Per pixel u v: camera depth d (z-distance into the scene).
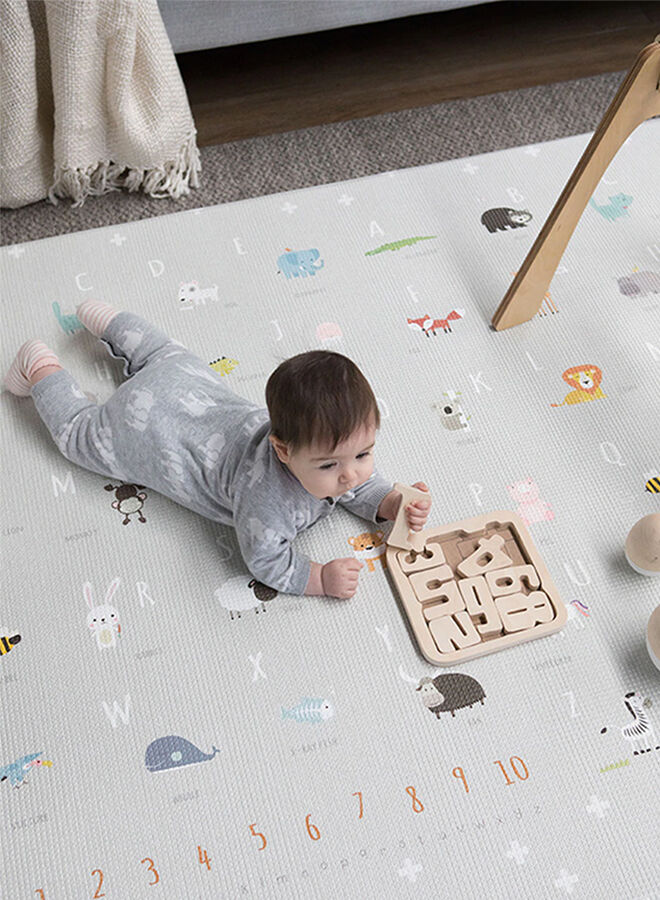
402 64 1.90
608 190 1.57
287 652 1.10
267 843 0.98
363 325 1.41
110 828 0.99
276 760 1.03
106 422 1.21
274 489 1.09
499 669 1.09
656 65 1.12
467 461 1.26
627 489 1.23
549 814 1.00
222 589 1.15
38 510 1.22
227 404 1.21
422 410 1.31
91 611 1.14
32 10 1.44
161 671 1.09
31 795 1.01
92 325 1.35
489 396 1.33
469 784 1.01
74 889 0.96
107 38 1.41
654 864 0.97
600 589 1.15
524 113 1.78
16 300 1.45
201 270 1.48
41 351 1.29
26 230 1.61
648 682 1.08
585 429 1.29
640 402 1.32
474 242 1.51
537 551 1.17
